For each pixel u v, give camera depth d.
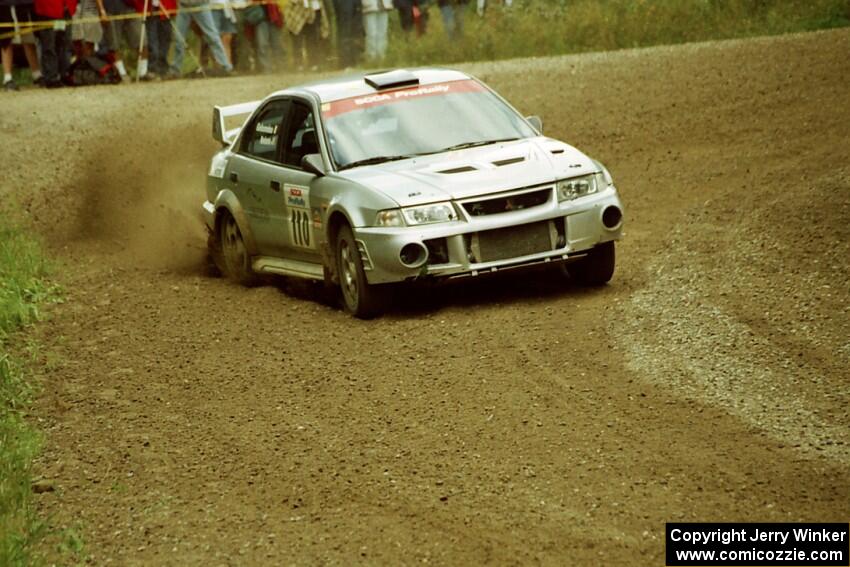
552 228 33.00
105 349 33.78
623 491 20.86
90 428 27.30
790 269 33.53
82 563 20.25
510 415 24.94
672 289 33.06
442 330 31.56
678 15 85.06
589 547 19.00
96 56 84.50
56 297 40.28
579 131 59.97
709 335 28.55
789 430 22.77
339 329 33.06
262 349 32.06
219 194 40.94
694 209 43.34
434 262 32.41
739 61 68.75
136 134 66.69
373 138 35.81
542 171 33.47
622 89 66.38
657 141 56.53
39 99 78.31
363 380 28.33
